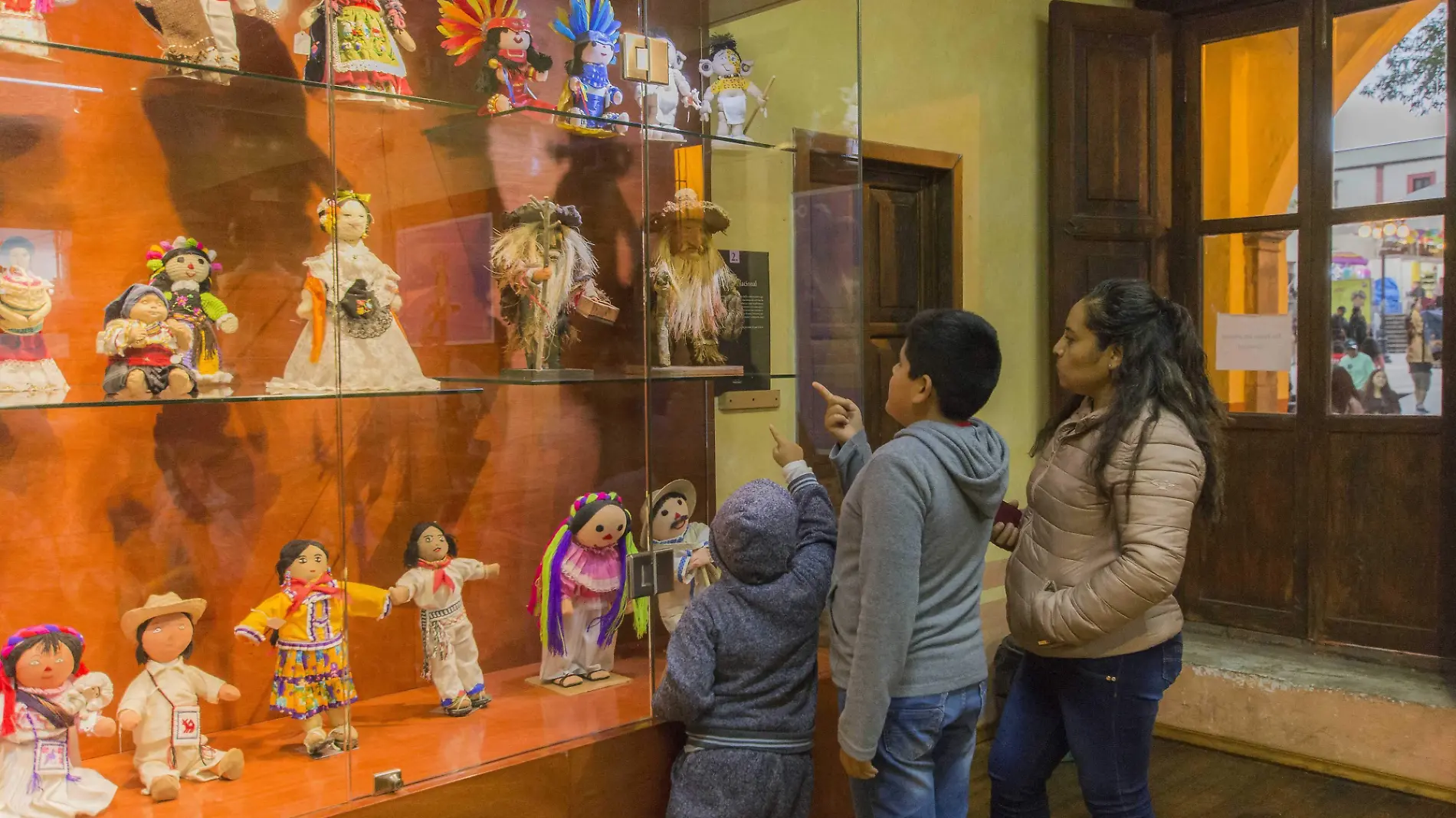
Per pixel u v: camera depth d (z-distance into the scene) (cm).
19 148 187
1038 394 411
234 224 210
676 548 239
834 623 198
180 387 188
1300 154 386
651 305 238
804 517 217
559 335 238
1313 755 344
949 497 186
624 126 238
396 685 217
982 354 192
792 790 205
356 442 219
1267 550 399
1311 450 387
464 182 233
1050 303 400
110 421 196
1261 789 331
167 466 202
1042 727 221
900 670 179
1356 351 379
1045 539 214
